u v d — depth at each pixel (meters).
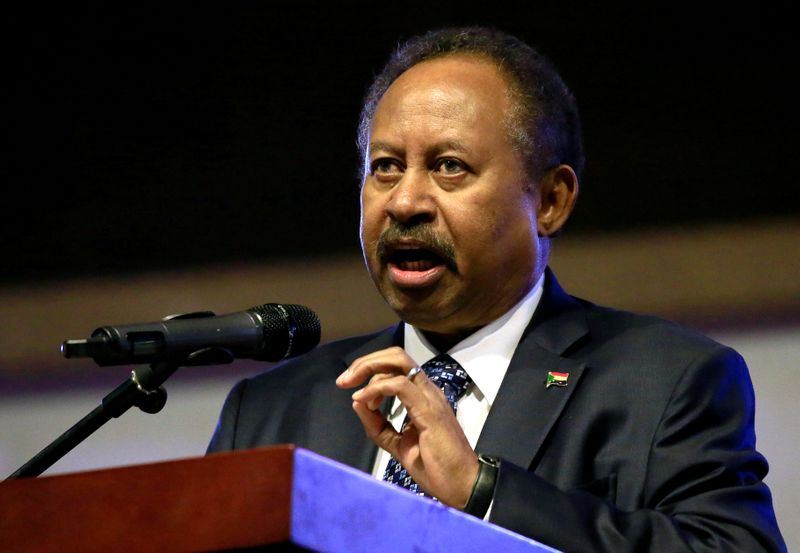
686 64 14.44
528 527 5.49
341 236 15.30
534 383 6.60
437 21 14.93
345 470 3.99
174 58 15.72
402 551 4.08
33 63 15.89
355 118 15.30
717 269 14.02
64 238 15.90
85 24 15.80
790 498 11.20
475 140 6.52
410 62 7.15
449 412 5.59
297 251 15.38
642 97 14.52
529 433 6.40
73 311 15.59
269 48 15.48
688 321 13.74
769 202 14.24
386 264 6.60
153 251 15.72
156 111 15.77
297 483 3.88
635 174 14.49
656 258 14.21
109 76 15.83
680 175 14.43
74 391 14.69
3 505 3.96
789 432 11.84
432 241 6.45
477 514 5.52
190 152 15.72
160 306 15.45
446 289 6.55
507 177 6.60
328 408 7.09
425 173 6.53
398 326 7.48
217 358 5.19
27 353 15.48
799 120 14.23
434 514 4.19
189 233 15.67
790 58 14.25
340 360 7.45
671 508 6.08
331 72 15.33
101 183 15.88
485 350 6.84
